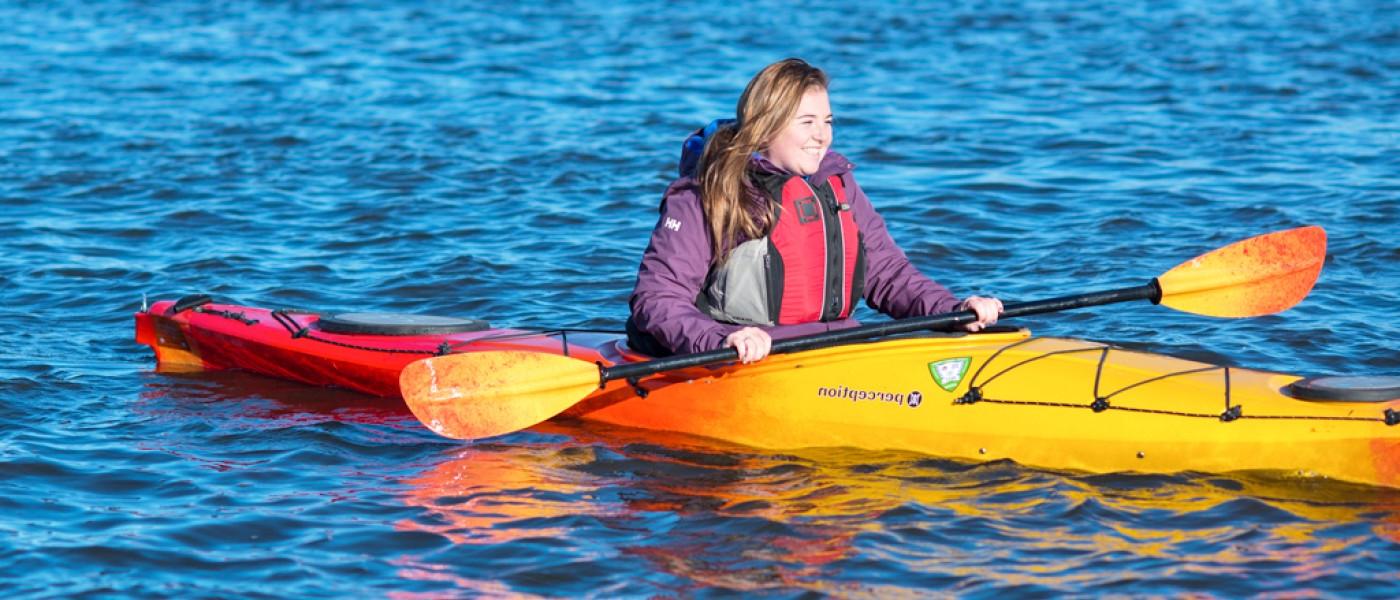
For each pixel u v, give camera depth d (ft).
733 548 23.71
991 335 28.91
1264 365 33.83
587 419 30.60
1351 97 72.69
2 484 26.32
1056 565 22.85
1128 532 24.07
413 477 27.12
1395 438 25.34
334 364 32.83
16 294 40.91
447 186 55.16
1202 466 26.37
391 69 84.23
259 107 71.82
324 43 94.84
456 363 27.43
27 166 58.08
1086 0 114.93
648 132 65.41
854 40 95.81
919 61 86.94
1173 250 45.73
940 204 51.93
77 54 89.51
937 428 27.76
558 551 23.62
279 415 31.12
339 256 45.60
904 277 29.32
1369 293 39.73
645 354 29.68
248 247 46.65
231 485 26.61
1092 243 46.60
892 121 67.97
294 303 40.68
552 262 44.45
